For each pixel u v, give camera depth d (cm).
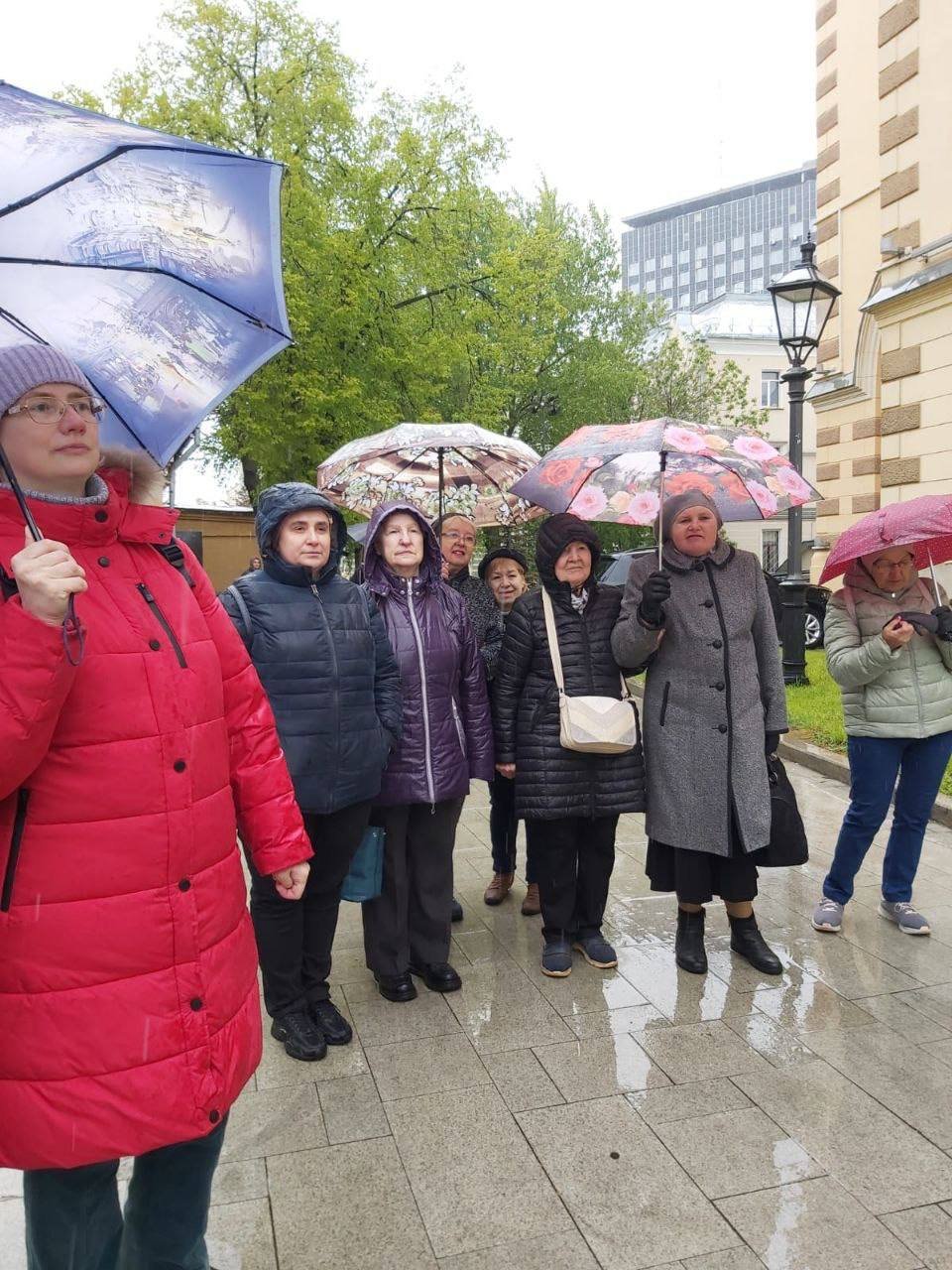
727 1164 251
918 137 1064
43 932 153
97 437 162
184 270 166
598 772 364
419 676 348
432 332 1728
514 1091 288
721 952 388
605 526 2702
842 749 713
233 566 1423
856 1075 293
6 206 143
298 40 1630
